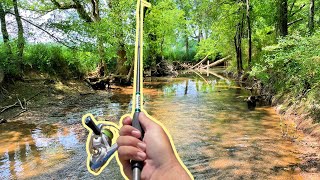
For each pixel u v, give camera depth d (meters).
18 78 13.83
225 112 11.85
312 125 8.80
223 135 8.81
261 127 9.59
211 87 19.75
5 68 13.21
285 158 6.97
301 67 10.57
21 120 10.62
